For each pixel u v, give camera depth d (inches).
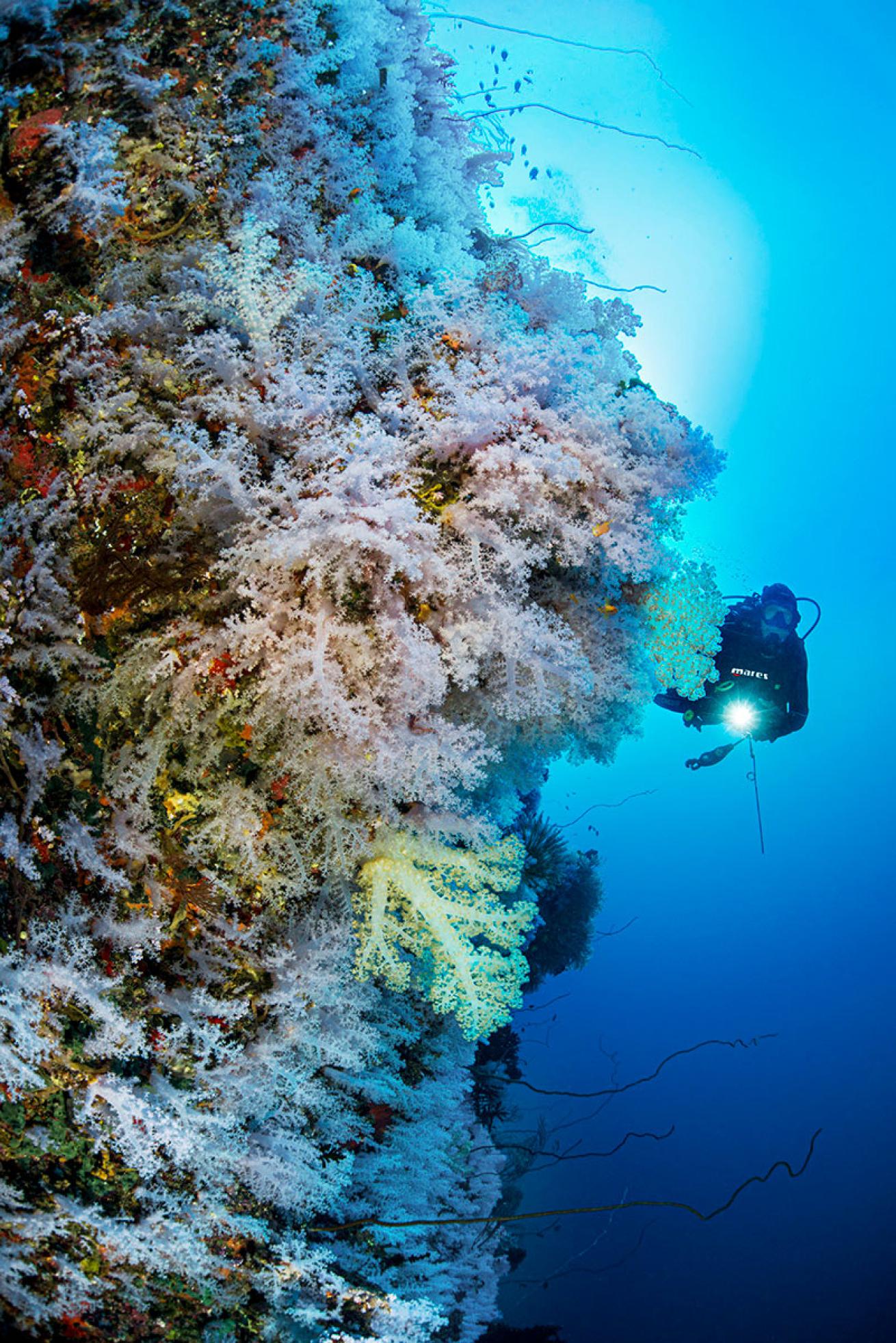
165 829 79.6
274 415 70.9
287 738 77.5
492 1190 169.8
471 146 115.6
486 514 82.5
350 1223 95.8
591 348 94.8
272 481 71.9
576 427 86.3
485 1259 163.8
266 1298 85.4
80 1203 77.6
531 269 99.5
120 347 76.4
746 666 203.3
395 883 84.6
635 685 101.3
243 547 69.5
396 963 85.0
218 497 72.9
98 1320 81.2
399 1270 113.3
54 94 82.5
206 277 75.2
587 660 89.1
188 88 85.3
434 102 110.6
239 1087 82.4
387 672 74.6
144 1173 76.4
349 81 95.3
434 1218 136.7
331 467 71.4
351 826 81.0
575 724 103.5
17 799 73.9
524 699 86.7
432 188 102.2
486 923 86.6
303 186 86.0
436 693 74.9
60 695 74.2
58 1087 75.5
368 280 81.6
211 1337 82.7
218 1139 81.5
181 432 72.5
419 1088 124.0
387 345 84.4
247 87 87.0
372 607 74.7
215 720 77.5
